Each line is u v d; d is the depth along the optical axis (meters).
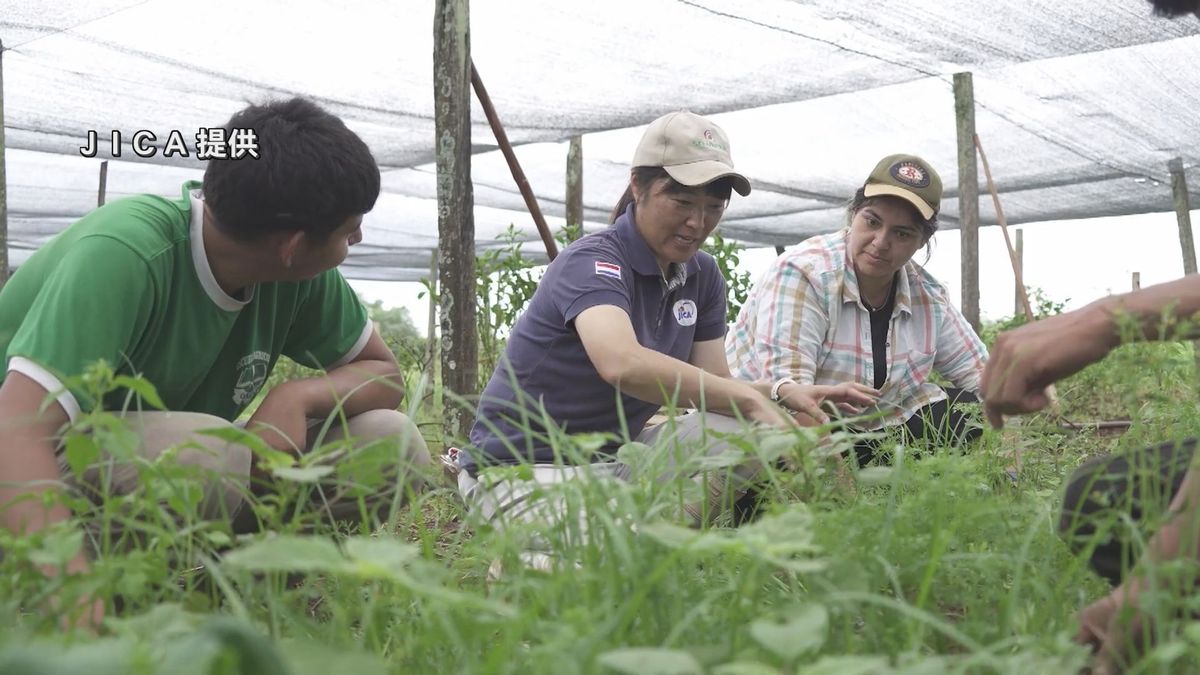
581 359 3.07
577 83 7.15
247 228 2.37
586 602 1.56
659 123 3.10
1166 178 10.47
